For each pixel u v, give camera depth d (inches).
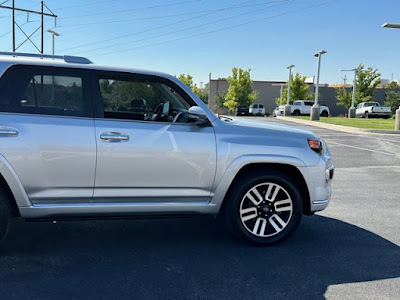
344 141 605.9
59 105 146.6
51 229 181.3
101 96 151.7
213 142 156.7
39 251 155.7
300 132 169.6
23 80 143.6
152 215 157.2
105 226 187.9
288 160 161.2
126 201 152.8
